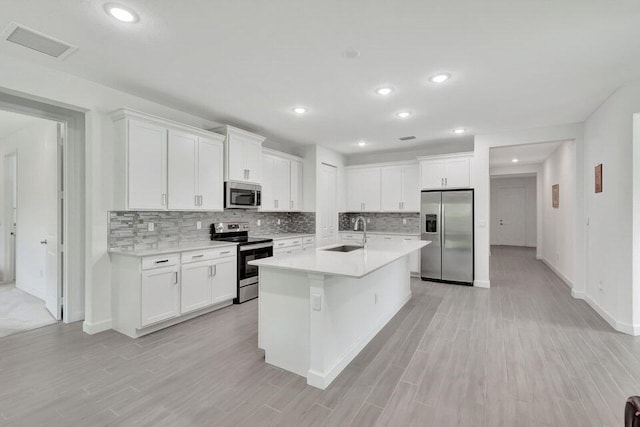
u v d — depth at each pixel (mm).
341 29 2109
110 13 1927
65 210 3307
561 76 2818
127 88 3111
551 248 6551
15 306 3859
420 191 5438
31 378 2230
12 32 2127
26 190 4426
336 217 6289
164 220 3701
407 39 2229
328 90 3152
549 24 2037
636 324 3029
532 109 3699
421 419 1803
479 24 2045
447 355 2613
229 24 2049
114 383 2170
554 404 1941
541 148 5840
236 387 2131
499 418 1811
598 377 2254
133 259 2971
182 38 2217
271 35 2182
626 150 3029
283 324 2395
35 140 4172
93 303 3045
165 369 2367
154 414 1840
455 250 5137
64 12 1911
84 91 2908
